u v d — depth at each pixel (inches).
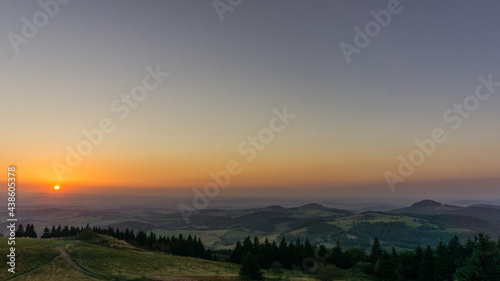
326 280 3408.0
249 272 3041.3
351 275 3912.4
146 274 2839.6
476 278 2444.6
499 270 2370.8
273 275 3592.5
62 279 2405.3
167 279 2711.6
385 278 3518.7
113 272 2743.6
